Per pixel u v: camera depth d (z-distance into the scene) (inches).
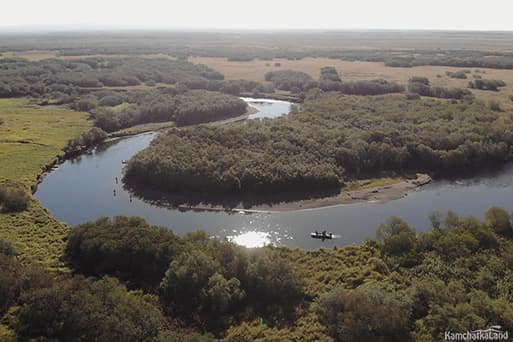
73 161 3814.0
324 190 3046.3
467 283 1754.4
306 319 1621.6
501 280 1760.6
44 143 4018.2
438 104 4943.4
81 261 2011.6
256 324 1621.6
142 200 2979.8
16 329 1482.5
